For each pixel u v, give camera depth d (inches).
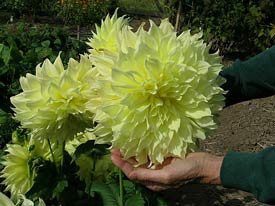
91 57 24.0
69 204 37.8
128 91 22.2
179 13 138.1
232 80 31.2
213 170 25.0
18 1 203.9
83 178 39.0
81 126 29.1
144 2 227.5
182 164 24.7
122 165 24.7
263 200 23.8
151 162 24.4
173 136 22.8
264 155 24.1
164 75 22.3
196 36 24.1
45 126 28.5
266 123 97.0
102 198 36.9
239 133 92.4
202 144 86.9
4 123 48.6
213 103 23.8
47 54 61.7
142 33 22.7
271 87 30.7
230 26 139.6
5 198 22.7
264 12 138.8
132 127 22.2
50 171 36.8
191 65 22.7
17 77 56.9
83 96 27.8
